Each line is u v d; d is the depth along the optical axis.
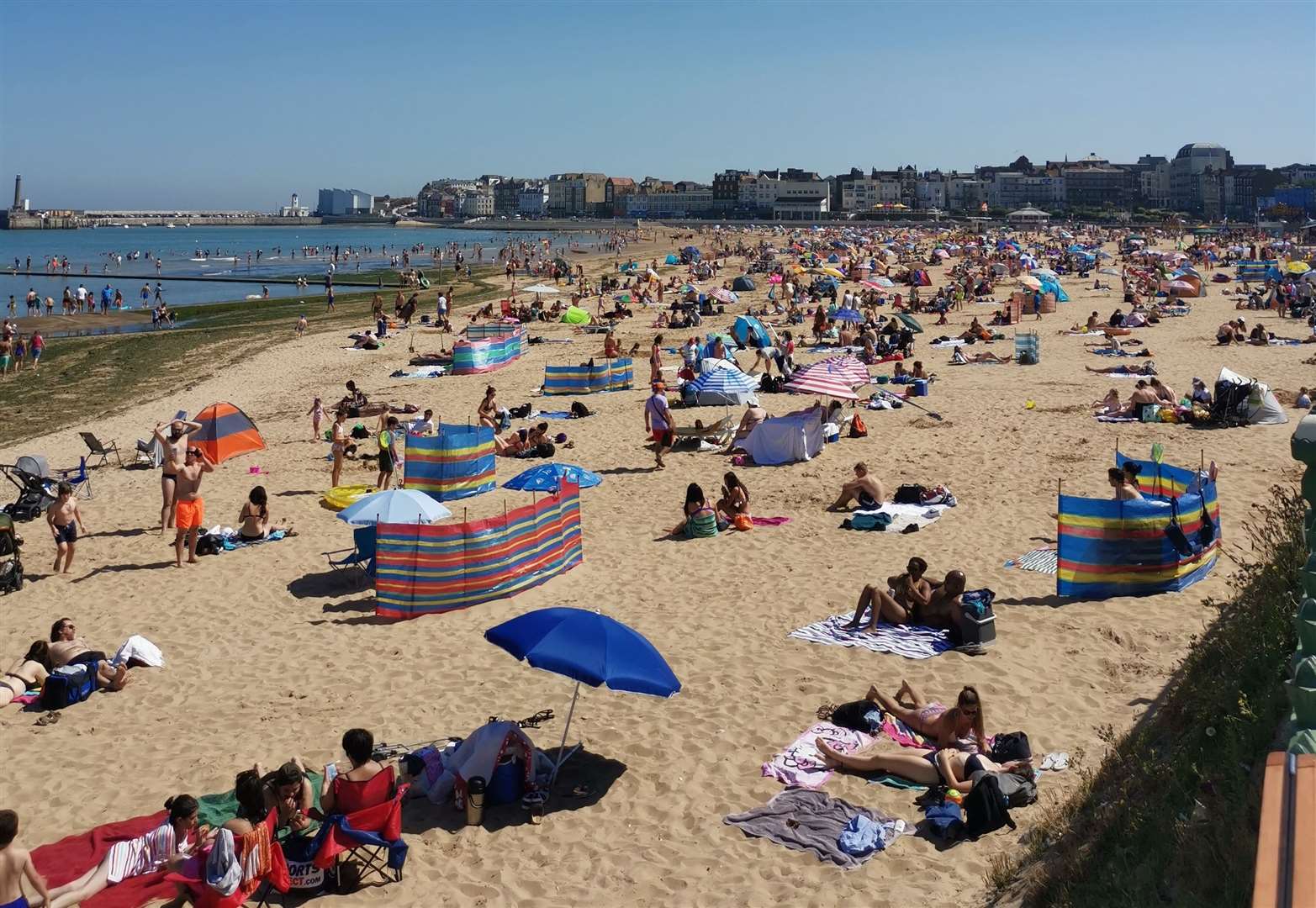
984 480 19.75
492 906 8.02
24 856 7.71
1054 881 7.12
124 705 12.04
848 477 20.67
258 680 12.52
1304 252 89.69
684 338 44.47
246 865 7.98
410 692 11.96
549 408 29.64
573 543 16.05
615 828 8.99
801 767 9.64
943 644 12.23
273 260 144.12
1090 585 13.38
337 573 16.36
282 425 29.28
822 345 40.16
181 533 16.92
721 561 16.08
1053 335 41.16
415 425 24.09
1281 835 3.06
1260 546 13.95
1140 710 10.20
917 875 7.90
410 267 108.81
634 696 11.51
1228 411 22.97
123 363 44.31
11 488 24.00
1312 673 5.46
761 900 7.79
